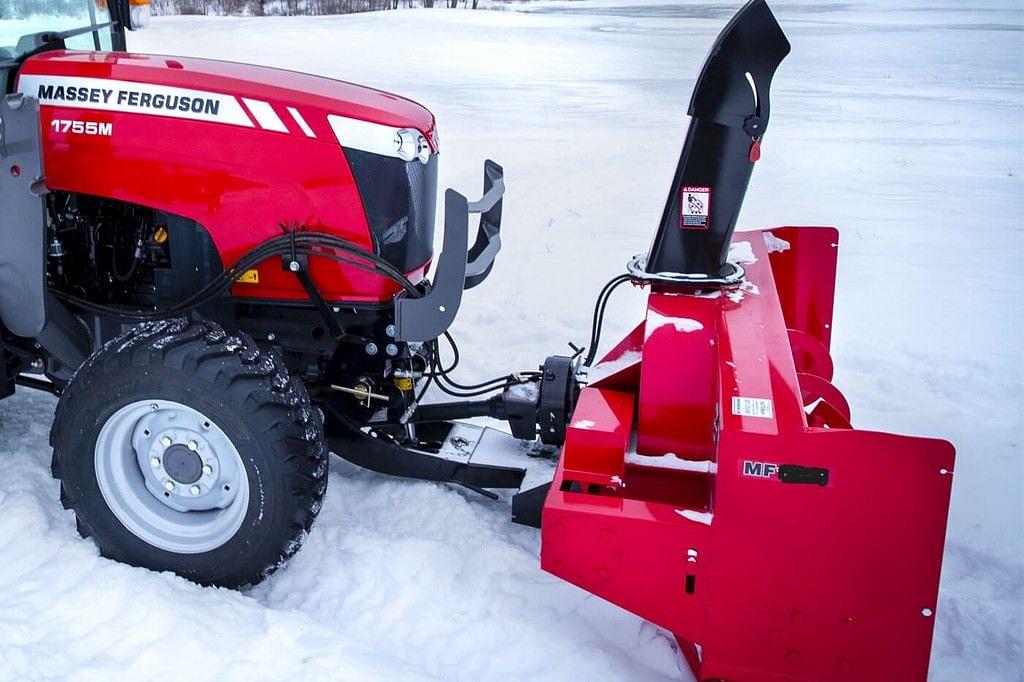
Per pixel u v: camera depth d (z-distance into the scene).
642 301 5.50
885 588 2.04
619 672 2.36
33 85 2.77
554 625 2.51
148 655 2.25
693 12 24.20
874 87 13.31
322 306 2.72
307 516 2.55
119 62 2.79
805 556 2.06
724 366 2.23
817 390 2.85
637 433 2.61
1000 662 2.50
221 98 2.65
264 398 2.46
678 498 2.48
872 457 1.95
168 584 2.55
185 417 2.57
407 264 2.78
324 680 2.19
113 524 2.62
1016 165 9.30
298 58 14.90
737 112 2.42
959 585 2.85
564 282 5.83
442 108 11.66
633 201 7.87
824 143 10.11
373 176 2.66
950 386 4.41
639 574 2.19
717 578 2.13
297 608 2.58
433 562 2.71
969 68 14.75
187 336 2.50
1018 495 3.45
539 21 21.95
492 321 5.07
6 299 2.77
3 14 2.92
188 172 2.67
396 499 3.07
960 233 7.08
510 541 2.90
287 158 2.64
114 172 2.71
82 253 2.94
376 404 3.02
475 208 2.74
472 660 2.38
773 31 2.35
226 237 2.70
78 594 2.47
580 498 2.24
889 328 5.17
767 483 2.03
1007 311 5.46
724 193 2.51
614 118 11.41
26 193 2.61
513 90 13.10
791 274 3.34
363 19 21.94
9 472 3.05
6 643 2.27
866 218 7.43
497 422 3.79
